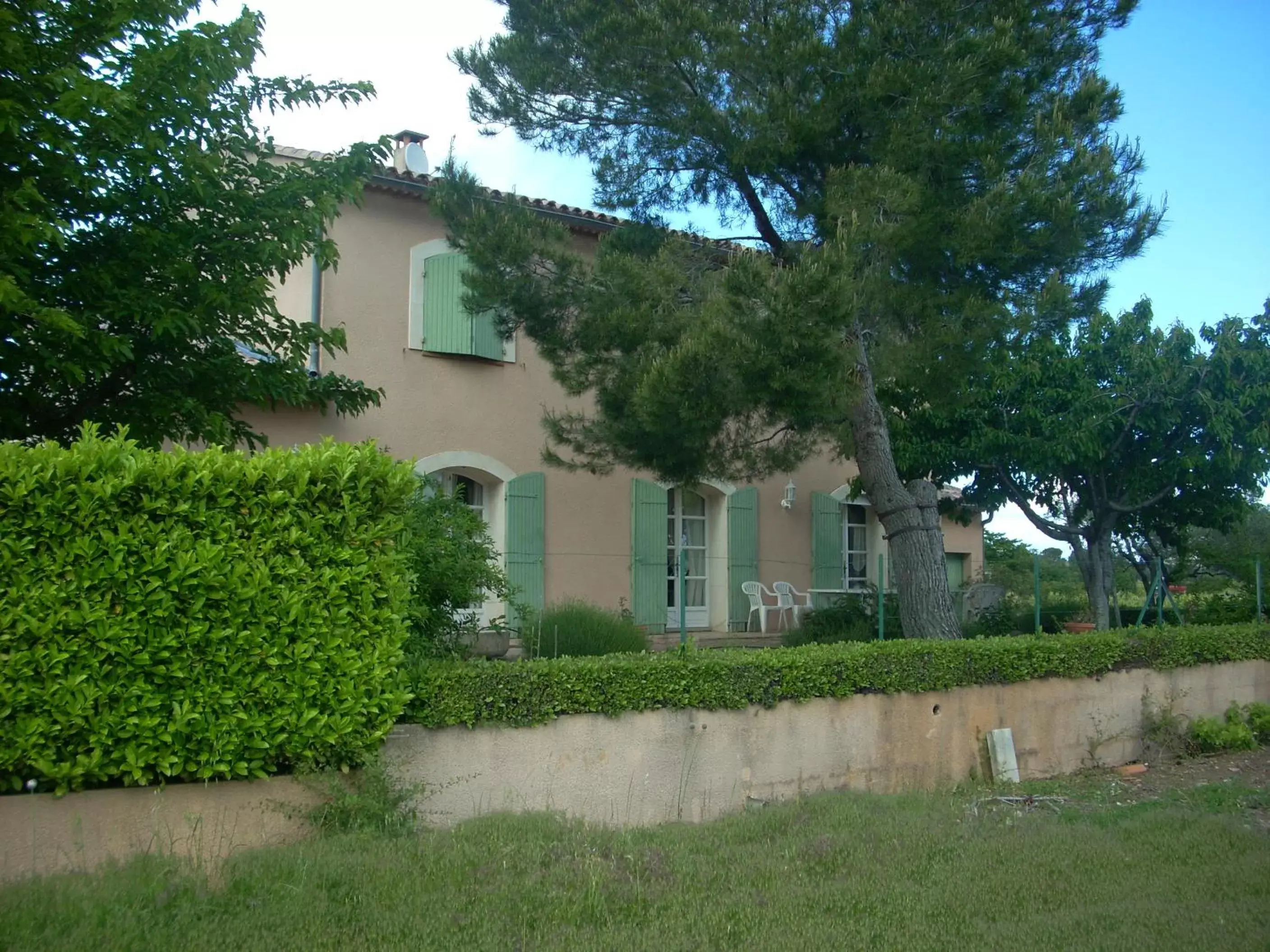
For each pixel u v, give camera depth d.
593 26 9.95
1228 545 18.00
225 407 8.10
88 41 7.06
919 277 10.34
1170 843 6.48
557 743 6.66
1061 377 13.16
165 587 5.35
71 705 5.09
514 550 13.68
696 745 7.22
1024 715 9.36
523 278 9.94
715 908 4.97
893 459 12.80
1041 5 9.98
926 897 5.26
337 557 5.89
